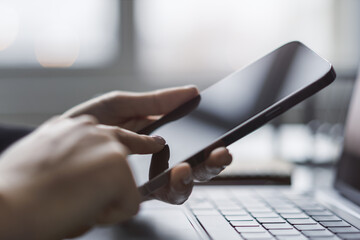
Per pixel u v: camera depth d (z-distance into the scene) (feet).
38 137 0.81
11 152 0.79
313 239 1.11
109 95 1.96
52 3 8.04
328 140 3.49
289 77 1.33
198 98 1.71
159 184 1.08
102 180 0.74
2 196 0.71
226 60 8.18
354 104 1.80
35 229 0.71
